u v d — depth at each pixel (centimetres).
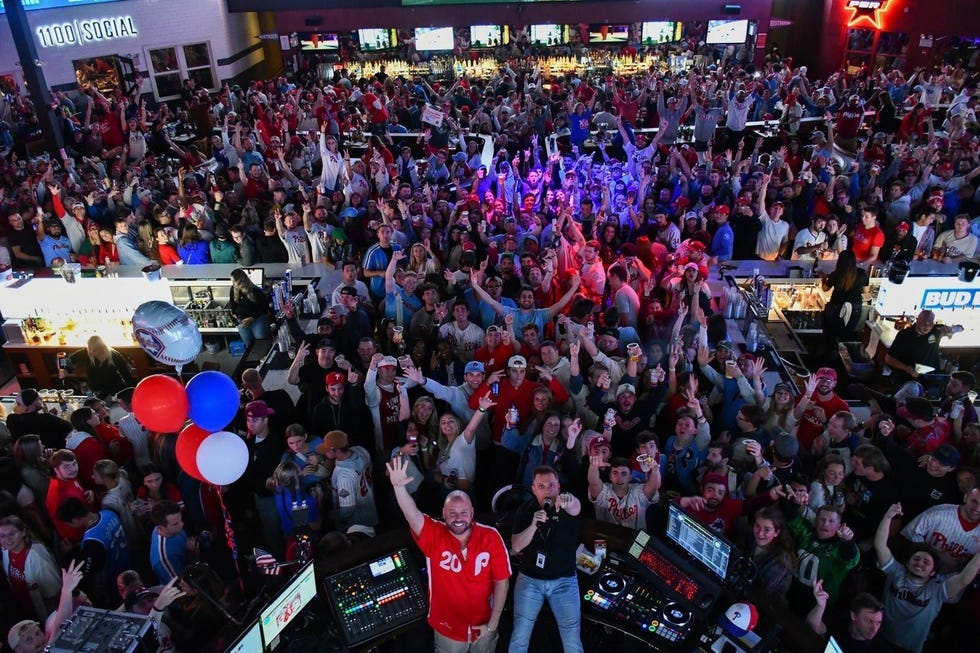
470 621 446
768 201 1052
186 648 463
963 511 507
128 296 868
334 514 576
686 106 1563
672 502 492
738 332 838
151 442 644
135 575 476
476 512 542
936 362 786
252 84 1947
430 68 2348
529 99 1648
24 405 679
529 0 2306
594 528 509
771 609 457
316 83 2128
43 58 1809
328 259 973
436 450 601
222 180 1193
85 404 689
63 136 1542
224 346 921
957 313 838
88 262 1015
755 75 1902
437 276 831
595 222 1009
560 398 631
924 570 468
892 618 489
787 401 621
